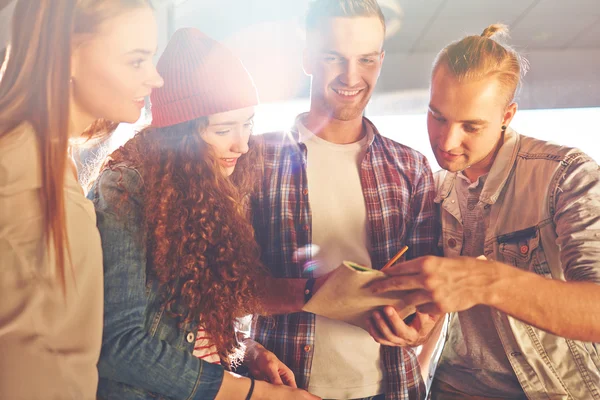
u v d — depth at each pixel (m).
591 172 1.35
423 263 1.17
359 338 1.52
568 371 1.41
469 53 1.39
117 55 1.05
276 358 1.44
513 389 1.49
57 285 0.91
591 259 1.25
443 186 1.62
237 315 1.31
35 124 0.94
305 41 1.61
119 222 1.08
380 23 1.55
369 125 1.67
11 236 0.90
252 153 1.56
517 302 1.18
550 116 6.21
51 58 0.95
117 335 1.06
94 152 1.34
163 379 1.09
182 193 1.22
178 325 1.18
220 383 1.14
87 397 0.94
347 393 1.50
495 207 1.50
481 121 1.38
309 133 1.64
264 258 1.58
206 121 1.26
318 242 1.57
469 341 1.53
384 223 1.59
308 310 1.35
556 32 5.89
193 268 1.19
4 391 0.86
